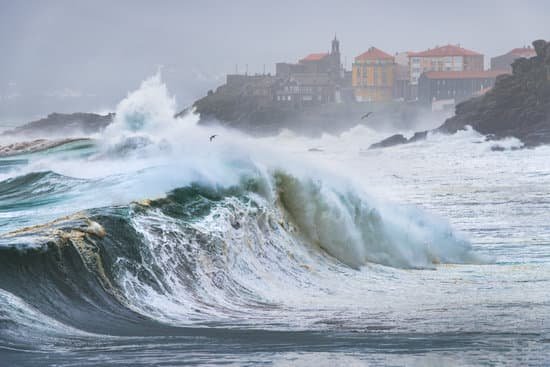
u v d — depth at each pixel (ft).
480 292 203.82
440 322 159.94
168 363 123.75
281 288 203.82
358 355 129.59
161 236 190.80
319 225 249.34
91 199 252.62
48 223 183.21
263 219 232.94
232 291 192.44
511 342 139.64
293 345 137.69
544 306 179.22
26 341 133.80
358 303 186.70
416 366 122.62
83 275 165.58
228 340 141.69
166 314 165.78
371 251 257.96
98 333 143.95
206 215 214.48
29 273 157.89
